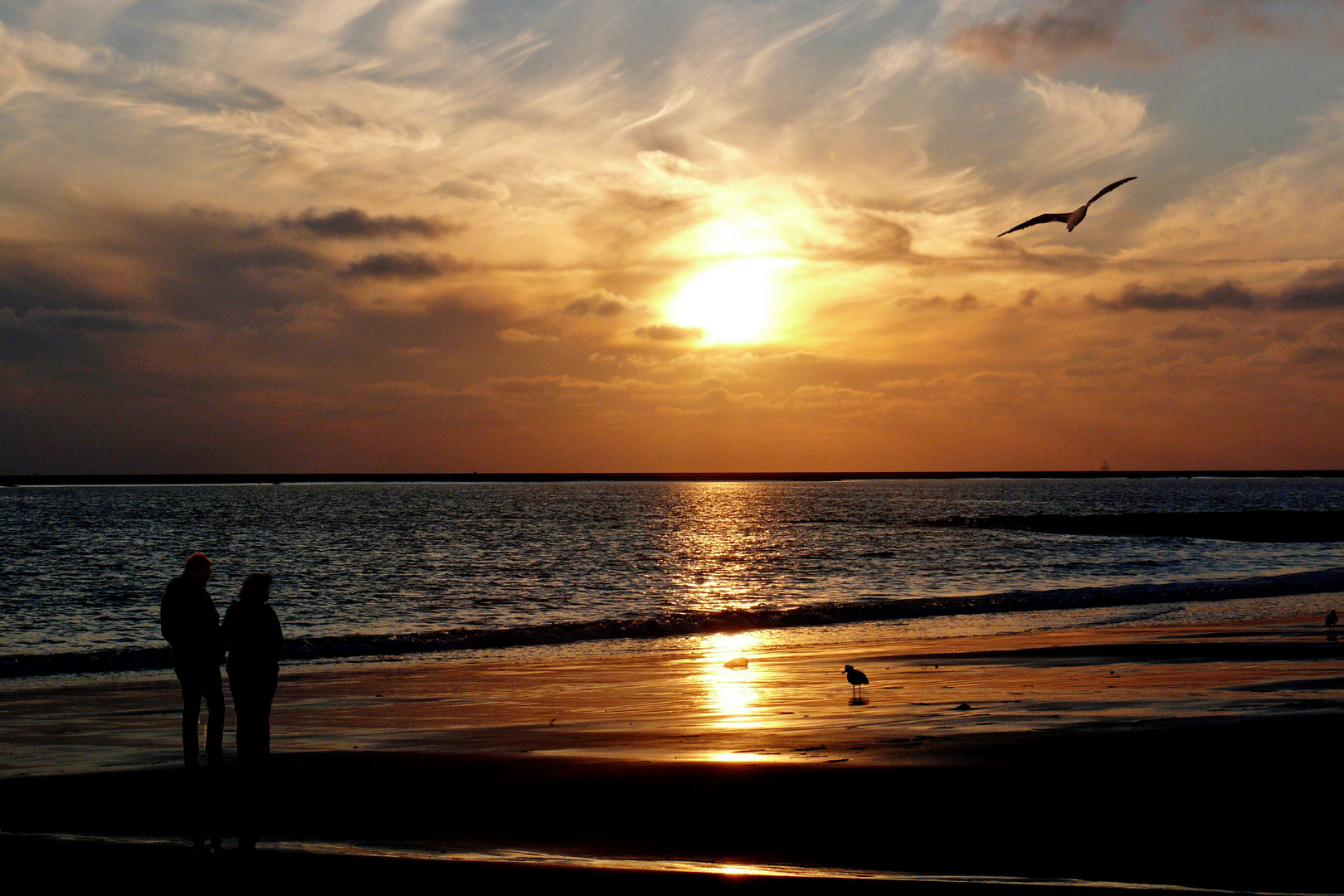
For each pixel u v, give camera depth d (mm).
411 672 19609
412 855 7629
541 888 6906
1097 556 60031
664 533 89812
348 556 62344
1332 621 23625
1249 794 8883
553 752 11297
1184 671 17281
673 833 8125
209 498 192000
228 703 16031
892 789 9250
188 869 7367
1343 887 6703
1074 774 9633
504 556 62500
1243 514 100125
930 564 54656
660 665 20438
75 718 14602
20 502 164625
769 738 11906
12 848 7855
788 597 38781
